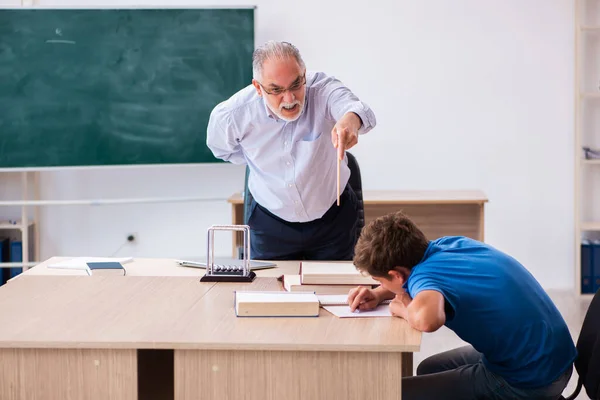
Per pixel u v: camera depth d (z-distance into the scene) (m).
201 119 4.73
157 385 2.16
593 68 5.01
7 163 4.67
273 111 2.55
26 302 2.23
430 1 4.94
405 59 4.98
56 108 4.65
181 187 5.07
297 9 4.94
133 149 4.73
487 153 5.05
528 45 4.96
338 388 1.87
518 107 5.01
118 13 4.62
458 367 2.34
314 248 2.98
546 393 2.09
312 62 4.98
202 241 5.11
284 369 1.87
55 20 4.59
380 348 1.84
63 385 1.90
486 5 4.94
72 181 5.03
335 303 2.20
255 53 2.48
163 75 4.68
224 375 1.88
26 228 4.86
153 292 2.35
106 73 4.65
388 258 2.02
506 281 2.03
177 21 4.65
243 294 2.18
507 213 5.10
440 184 5.08
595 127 5.04
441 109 5.02
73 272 2.66
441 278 1.98
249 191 3.03
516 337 2.02
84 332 1.93
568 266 5.12
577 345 2.27
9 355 1.90
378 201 4.45
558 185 5.06
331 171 2.85
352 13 4.95
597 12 4.95
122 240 5.09
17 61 4.60
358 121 2.46
